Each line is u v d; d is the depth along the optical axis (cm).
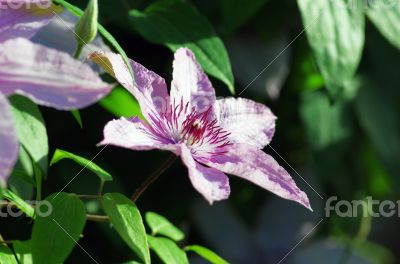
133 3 96
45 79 61
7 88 61
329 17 90
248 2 96
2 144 58
